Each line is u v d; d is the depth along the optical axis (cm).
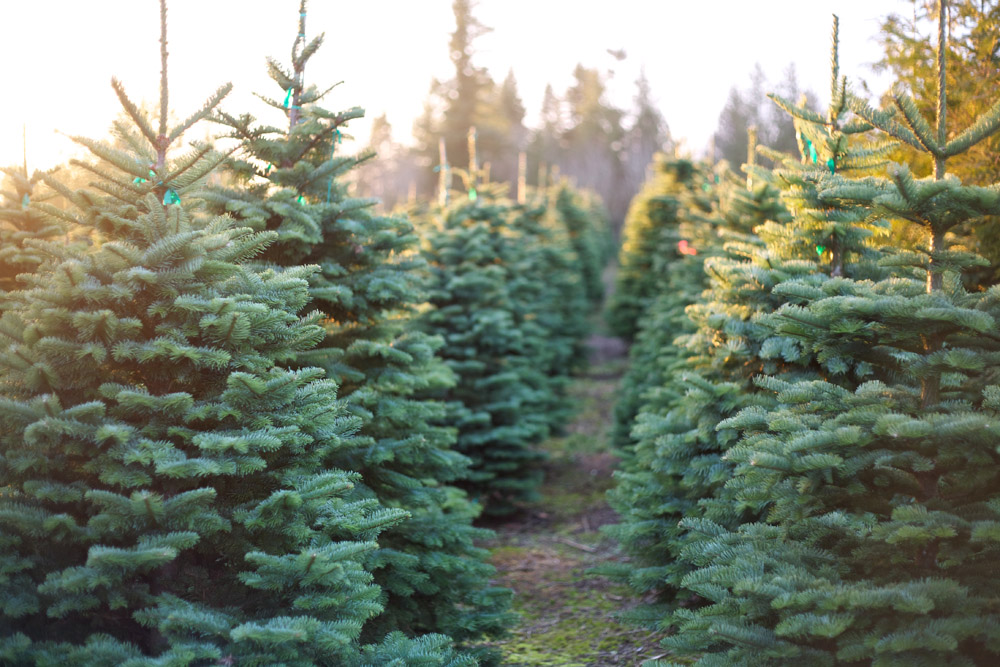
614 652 524
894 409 314
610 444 1142
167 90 360
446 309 884
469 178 1096
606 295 3072
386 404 491
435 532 487
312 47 471
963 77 534
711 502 451
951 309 281
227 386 329
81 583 274
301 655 298
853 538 322
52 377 299
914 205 301
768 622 320
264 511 309
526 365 1054
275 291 356
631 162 5406
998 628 260
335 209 484
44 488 294
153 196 331
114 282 312
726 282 497
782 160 514
